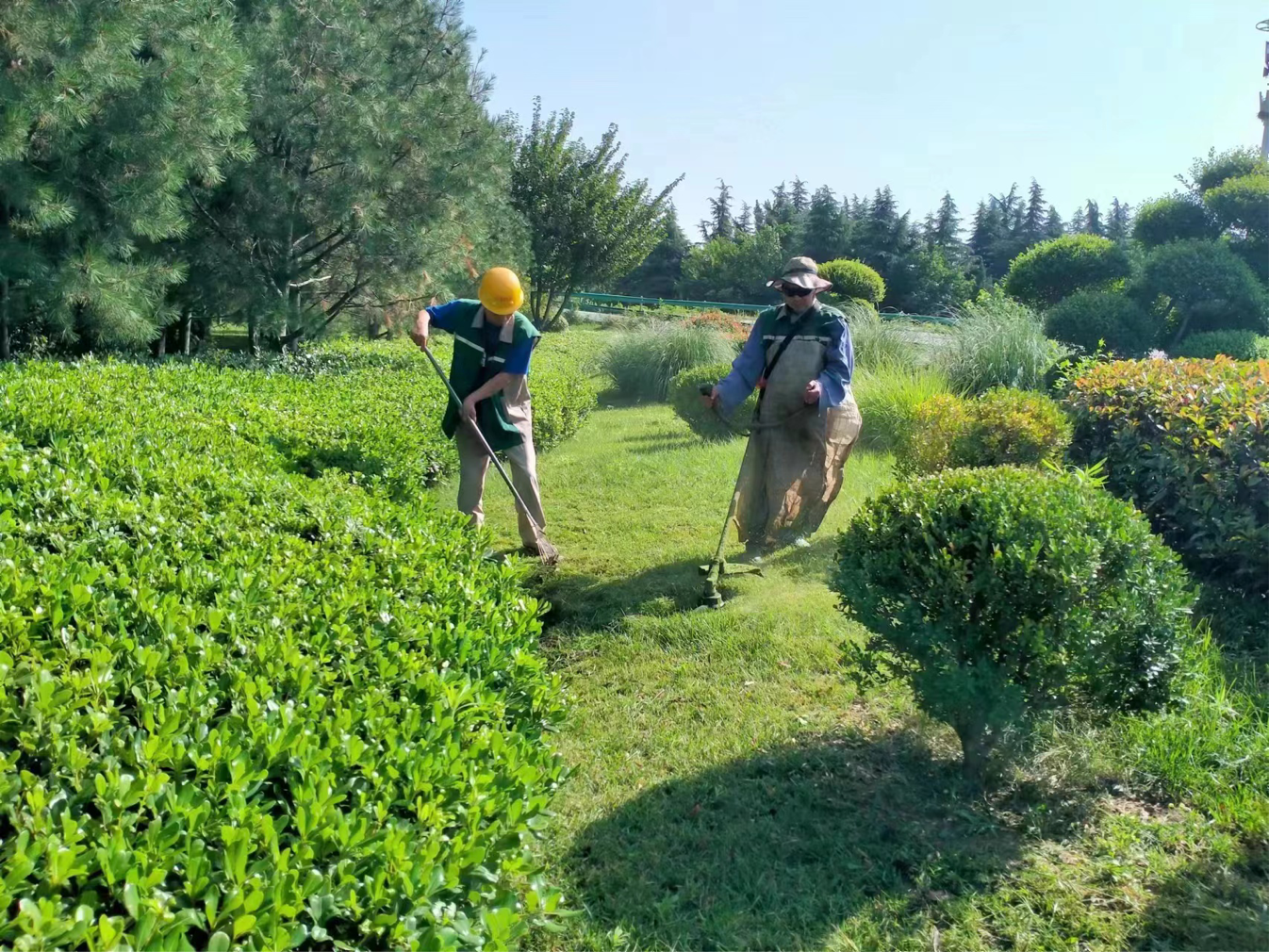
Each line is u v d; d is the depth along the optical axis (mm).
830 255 53938
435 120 13852
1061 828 3416
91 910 1671
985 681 3404
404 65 14516
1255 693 4410
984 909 2996
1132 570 3547
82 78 8914
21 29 8617
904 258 50531
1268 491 5664
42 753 2176
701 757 3898
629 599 5723
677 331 16766
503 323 6180
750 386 6266
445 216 14062
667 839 3338
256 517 4461
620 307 42094
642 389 16656
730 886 3094
